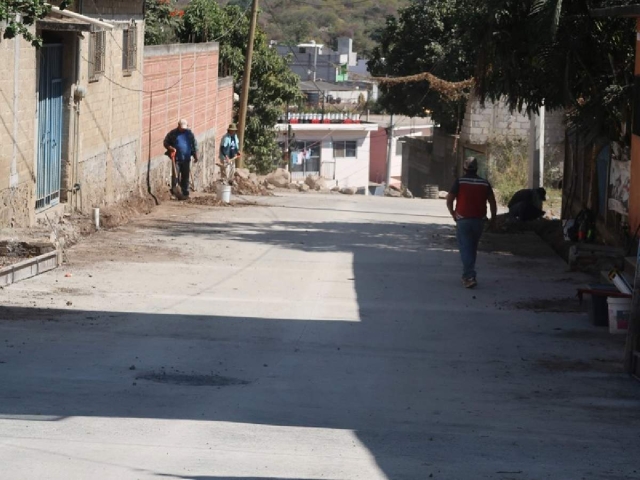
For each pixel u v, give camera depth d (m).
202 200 32.59
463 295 17.05
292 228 26.95
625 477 7.12
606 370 11.62
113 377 10.03
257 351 11.98
